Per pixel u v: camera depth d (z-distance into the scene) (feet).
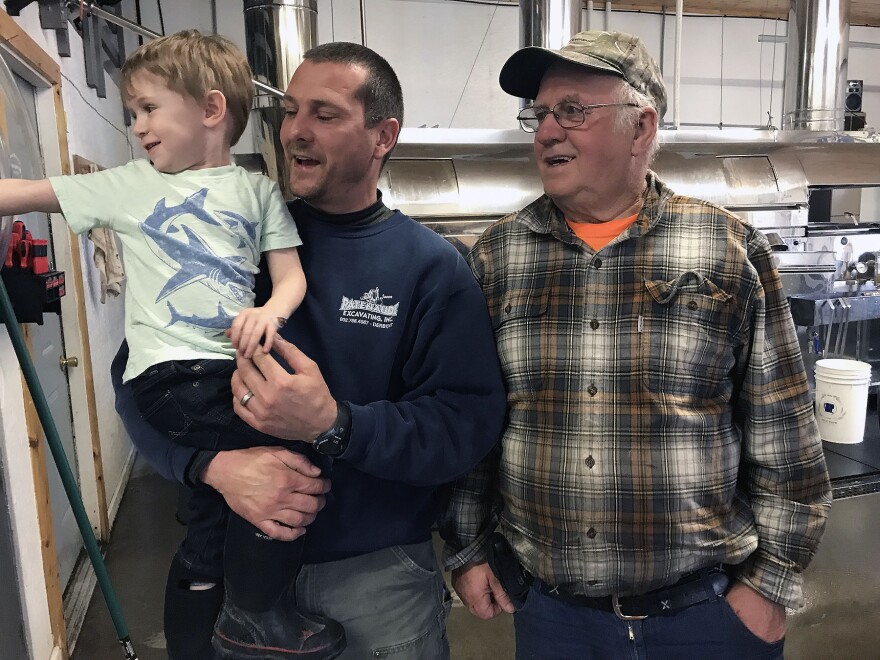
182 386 3.23
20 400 6.33
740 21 16.17
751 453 4.21
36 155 4.37
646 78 4.02
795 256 12.05
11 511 5.93
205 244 3.30
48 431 4.05
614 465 3.94
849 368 11.41
